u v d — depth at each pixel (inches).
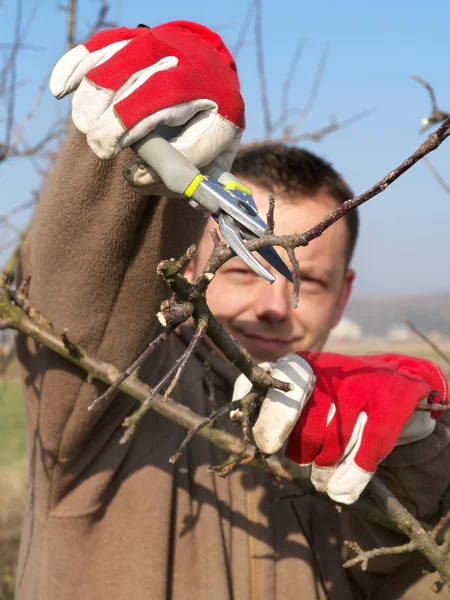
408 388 43.3
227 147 38.3
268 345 63.8
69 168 45.6
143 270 47.6
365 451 41.8
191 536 55.7
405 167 31.9
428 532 44.4
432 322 3651.6
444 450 48.4
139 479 55.9
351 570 58.5
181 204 46.0
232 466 41.1
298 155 68.6
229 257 33.0
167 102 35.3
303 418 42.2
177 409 49.2
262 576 55.6
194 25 43.7
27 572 58.3
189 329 63.4
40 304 50.4
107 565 53.9
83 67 37.9
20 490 195.6
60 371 50.5
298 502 60.1
